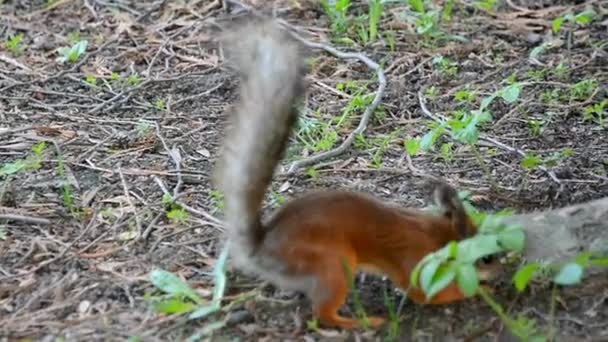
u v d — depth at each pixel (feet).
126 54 47.98
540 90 43.09
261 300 28.45
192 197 34.86
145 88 44.42
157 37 49.62
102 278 29.91
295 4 52.65
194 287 29.40
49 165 37.29
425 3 52.29
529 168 36.55
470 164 37.17
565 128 39.83
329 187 35.47
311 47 47.50
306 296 28.48
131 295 29.04
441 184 29.30
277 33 27.55
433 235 27.58
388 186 35.60
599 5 51.72
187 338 26.94
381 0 48.67
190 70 46.16
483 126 40.27
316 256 26.35
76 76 45.75
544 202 34.24
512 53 47.11
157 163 37.63
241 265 27.43
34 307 28.58
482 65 46.03
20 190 35.27
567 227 30.37
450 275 25.23
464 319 27.45
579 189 34.96
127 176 36.52
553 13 51.19
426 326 27.22
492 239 25.86
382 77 43.62
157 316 27.89
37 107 42.65
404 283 27.43
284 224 26.76
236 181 26.94
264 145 26.73
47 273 30.27
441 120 40.34
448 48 47.67
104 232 32.58
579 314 27.48
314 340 26.73
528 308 27.78
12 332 27.32
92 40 49.52
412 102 42.55
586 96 42.29
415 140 36.88
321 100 42.86
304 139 39.37
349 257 26.78
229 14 51.49
